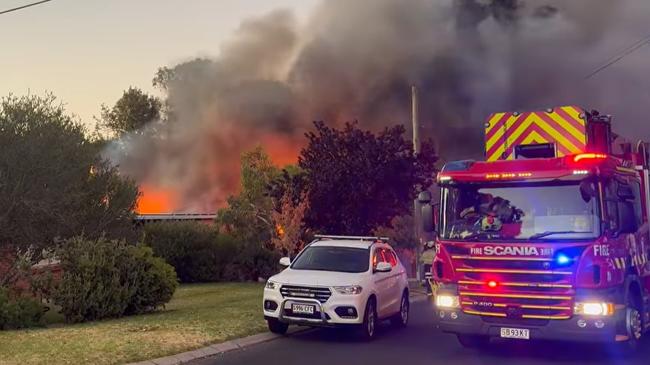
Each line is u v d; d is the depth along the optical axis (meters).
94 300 12.48
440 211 9.95
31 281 12.75
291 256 22.03
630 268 9.66
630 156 10.80
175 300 17.70
